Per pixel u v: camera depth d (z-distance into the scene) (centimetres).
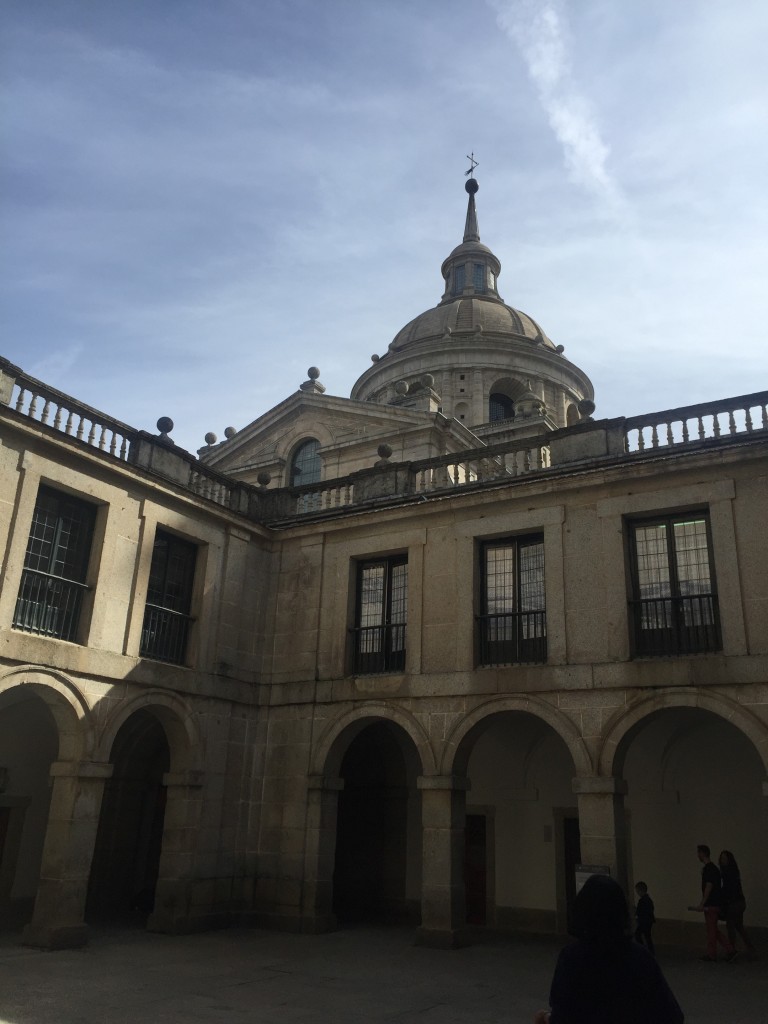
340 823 1870
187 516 1587
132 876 1767
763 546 1266
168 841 1462
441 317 4206
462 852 1412
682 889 1487
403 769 1845
